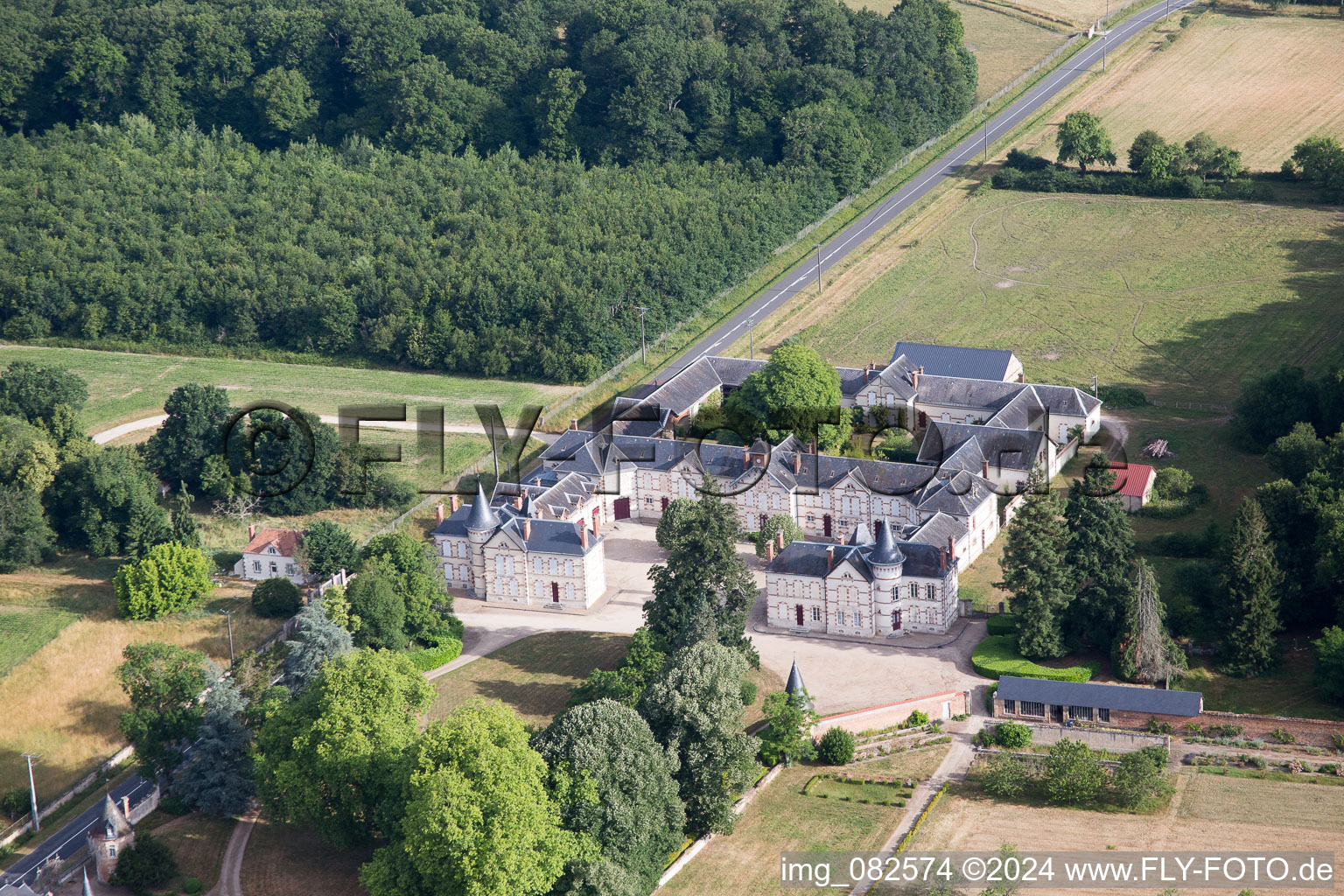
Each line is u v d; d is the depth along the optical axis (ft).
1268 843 551.59
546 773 533.14
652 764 546.26
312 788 555.28
